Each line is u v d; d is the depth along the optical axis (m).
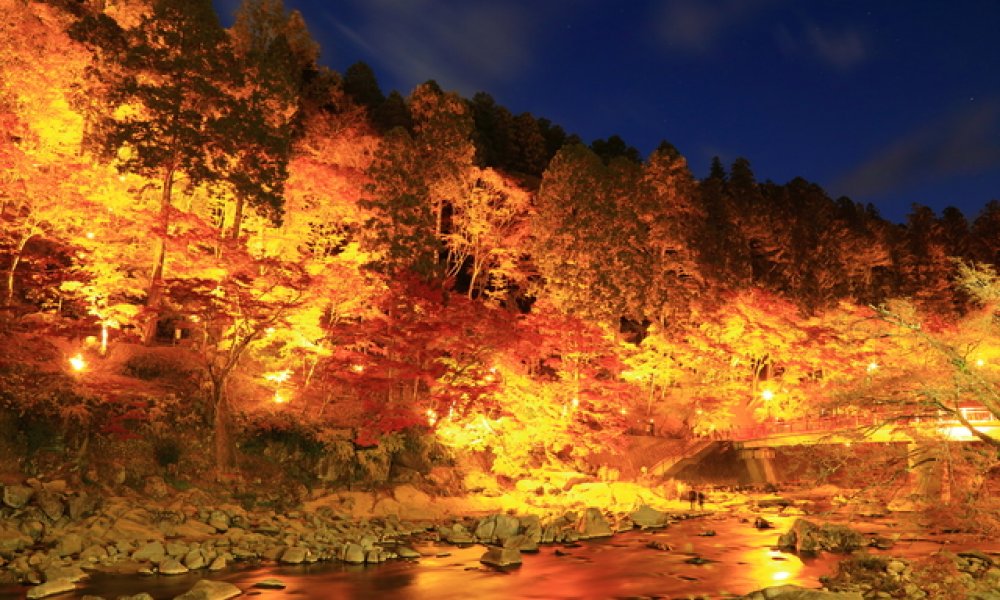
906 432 19.67
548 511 37.69
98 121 35.19
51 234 34.31
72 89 34.56
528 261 58.28
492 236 55.19
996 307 19.38
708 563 25.73
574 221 51.38
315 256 47.28
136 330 35.28
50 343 29.72
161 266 33.97
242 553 24.67
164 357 33.31
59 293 32.44
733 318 57.81
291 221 46.94
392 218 43.00
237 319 33.19
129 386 30.34
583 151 53.66
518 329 39.91
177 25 34.88
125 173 34.53
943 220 96.81
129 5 40.41
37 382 28.19
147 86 33.75
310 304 35.53
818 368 56.16
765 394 56.28
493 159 78.69
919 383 19.25
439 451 39.81
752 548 28.73
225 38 35.91
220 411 32.19
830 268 73.38
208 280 31.09
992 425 34.00
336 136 57.12
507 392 43.00
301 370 43.00
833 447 21.78
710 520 36.81
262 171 35.97
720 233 68.00
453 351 39.78
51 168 31.61
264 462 33.06
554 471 44.97
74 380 28.98
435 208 55.41
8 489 23.78
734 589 22.05
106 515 25.16
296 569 23.64
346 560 24.91
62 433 27.31
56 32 34.53
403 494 35.19
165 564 22.05
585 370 45.44
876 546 29.09
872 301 75.81
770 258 74.56
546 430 43.56
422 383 44.28
